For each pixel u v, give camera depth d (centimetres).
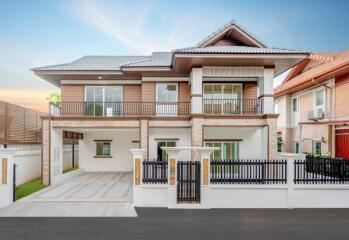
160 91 1759
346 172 1066
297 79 2161
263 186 1039
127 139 2064
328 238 745
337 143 1703
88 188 1391
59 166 1622
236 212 977
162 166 1052
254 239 736
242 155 1653
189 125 1543
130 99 1845
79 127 1534
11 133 1577
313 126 1944
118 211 980
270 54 1370
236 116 1474
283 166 1059
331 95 1741
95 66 1809
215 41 1638
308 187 1045
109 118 1540
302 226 835
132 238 736
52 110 1577
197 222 866
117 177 1767
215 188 1038
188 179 1030
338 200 1051
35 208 1019
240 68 1505
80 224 846
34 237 743
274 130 1435
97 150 2062
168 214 947
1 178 1056
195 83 1489
